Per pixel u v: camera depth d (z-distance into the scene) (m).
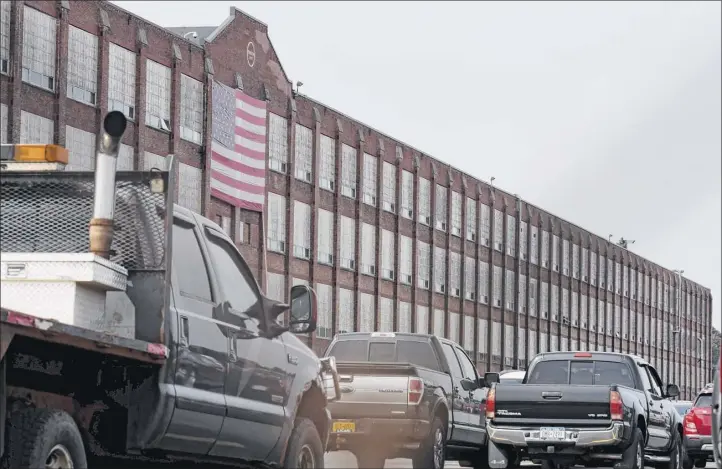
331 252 72.12
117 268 10.15
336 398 14.37
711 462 36.88
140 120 54.84
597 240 118.00
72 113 51.00
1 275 9.83
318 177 70.44
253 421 12.06
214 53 60.31
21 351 9.02
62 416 9.23
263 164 63.62
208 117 59.34
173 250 11.03
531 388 21.39
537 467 27.19
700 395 30.27
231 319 11.79
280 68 66.38
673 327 141.75
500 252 95.94
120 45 54.12
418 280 82.50
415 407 21.55
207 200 59.03
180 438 10.71
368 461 22.61
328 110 72.06
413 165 82.31
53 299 9.78
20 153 10.56
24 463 8.91
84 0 51.84
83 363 9.96
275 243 66.12
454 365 24.80
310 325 12.70
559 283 108.00
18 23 47.69
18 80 47.69
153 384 10.27
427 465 22.14
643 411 22.78
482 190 93.50
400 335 24.73
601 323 118.75
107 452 10.59
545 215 105.25
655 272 135.62
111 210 10.10
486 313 93.19
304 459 13.58
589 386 21.23
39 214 10.55
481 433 25.56
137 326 10.30
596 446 21.20
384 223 78.56
